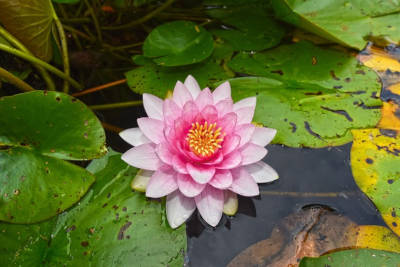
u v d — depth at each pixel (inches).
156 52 32.5
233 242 28.6
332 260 28.0
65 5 35.4
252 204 29.4
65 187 29.0
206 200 28.7
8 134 29.1
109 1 35.5
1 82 31.8
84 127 29.6
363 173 29.8
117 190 29.2
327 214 29.2
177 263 28.1
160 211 28.9
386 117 31.1
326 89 31.7
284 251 28.5
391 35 33.6
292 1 33.1
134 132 29.6
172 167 28.9
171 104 29.2
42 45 31.4
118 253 28.2
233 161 28.6
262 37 34.1
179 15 35.8
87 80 32.9
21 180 28.7
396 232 28.8
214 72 32.7
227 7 36.1
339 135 30.5
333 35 32.4
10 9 30.0
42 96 29.1
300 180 29.9
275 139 30.5
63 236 28.5
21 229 28.3
